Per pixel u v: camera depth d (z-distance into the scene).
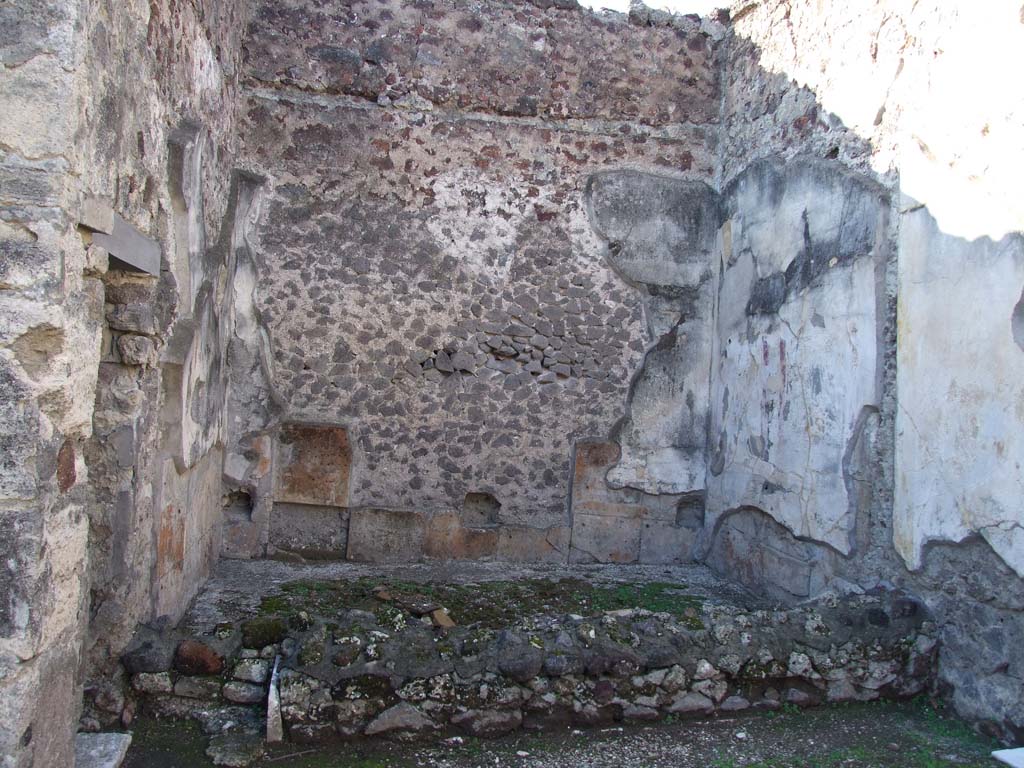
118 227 2.55
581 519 5.29
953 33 3.30
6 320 2.01
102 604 2.94
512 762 2.85
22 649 1.99
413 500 5.12
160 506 3.31
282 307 4.98
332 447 5.03
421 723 2.96
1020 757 2.86
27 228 2.02
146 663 3.01
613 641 3.24
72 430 2.17
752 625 3.44
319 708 2.91
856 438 3.81
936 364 3.34
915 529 3.46
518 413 5.24
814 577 4.12
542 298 5.26
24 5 2.04
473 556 5.20
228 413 4.89
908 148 3.55
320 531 5.07
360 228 5.05
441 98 5.14
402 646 3.10
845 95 4.04
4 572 1.98
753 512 4.75
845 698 3.35
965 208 3.20
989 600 3.10
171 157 3.29
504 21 5.20
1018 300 2.94
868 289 3.75
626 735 3.07
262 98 4.94
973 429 3.14
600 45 5.30
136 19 2.72
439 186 5.14
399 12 5.08
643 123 5.35
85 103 2.15
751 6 5.05
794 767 2.84
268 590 4.32
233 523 4.94
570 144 5.28
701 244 5.40
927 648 3.37
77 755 2.65
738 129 5.14
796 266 4.36
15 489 2.00
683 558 5.38
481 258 5.19
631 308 5.35
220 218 4.41
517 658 3.10
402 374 5.11
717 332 5.34
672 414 5.39
